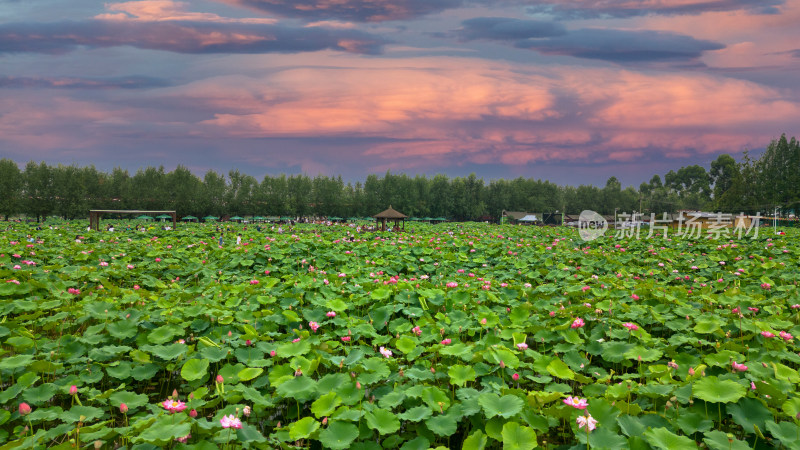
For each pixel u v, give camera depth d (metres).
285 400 6.50
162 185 93.56
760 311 9.62
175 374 7.63
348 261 17.39
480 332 8.73
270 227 45.22
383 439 5.45
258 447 4.74
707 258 17.22
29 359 6.26
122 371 6.65
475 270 16.14
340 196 107.12
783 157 88.69
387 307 9.28
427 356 7.12
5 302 9.13
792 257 18.28
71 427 4.88
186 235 31.92
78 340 7.27
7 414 5.27
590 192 137.75
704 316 8.61
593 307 10.05
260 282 12.07
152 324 8.21
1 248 17.08
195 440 4.74
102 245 20.80
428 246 22.25
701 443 5.04
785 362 7.25
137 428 4.56
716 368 6.32
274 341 7.92
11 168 76.88
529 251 20.12
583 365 6.89
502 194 123.31
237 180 99.88
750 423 4.88
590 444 4.55
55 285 10.71
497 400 5.12
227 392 5.86
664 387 5.64
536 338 7.89
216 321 8.62
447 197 114.31
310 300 10.02
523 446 4.46
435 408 5.26
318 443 5.18
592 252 18.97
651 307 9.68
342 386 5.62
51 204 76.62
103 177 91.62
